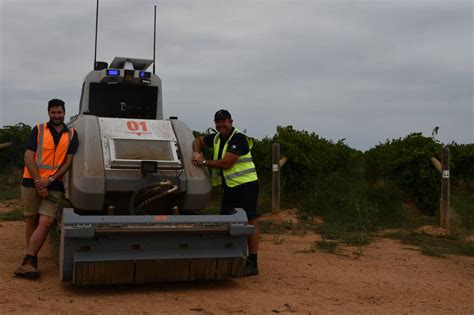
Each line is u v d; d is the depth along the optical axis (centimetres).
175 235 563
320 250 827
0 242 816
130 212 577
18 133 1789
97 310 488
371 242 916
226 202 656
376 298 560
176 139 641
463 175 1507
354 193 1264
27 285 566
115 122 634
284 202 1249
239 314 489
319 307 518
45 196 590
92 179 568
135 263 539
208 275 574
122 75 756
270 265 708
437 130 1195
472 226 1099
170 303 518
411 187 1186
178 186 604
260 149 1328
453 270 718
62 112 596
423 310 521
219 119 639
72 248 532
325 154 1413
